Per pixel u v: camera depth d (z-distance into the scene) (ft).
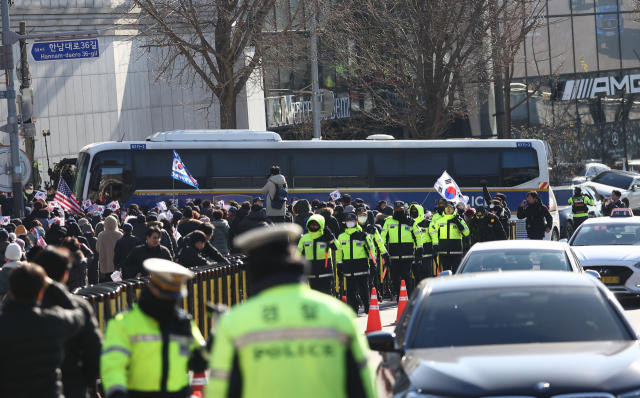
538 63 655.76
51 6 418.72
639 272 183.62
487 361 70.64
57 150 427.33
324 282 166.09
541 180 337.11
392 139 343.26
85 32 256.73
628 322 77.61
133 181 327.67
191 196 328.90
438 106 393.70
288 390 40.47
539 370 67.87
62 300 62.08
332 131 511.40
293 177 333.83
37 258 65.05
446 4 380.17
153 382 59.67
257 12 361.10
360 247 176.55
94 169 326.44
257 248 42.98
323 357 40.91
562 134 630.33
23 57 303.89
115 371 57.77
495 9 388.98
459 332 77.36
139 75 468.75
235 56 359.25
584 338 75.61
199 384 89.25
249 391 40.75
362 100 542.98
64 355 62.75
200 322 132.46
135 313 60.23
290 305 41.55
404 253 195.11
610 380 65.87
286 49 392.47
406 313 85.66
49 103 424.46
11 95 259.39
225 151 331.16
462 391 65.92
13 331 55.98
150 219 185.06
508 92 457.27
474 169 337.31
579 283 83.51
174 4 363.15
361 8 416.26
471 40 394.52
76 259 125.39
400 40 402.11
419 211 198.59
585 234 209.87
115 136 451.94
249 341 40.83
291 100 524.93
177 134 331.16
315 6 364.99
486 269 124.26
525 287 83.20
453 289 84.07
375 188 334.85
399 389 69.56
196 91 478.18
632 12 629.92
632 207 499.92
